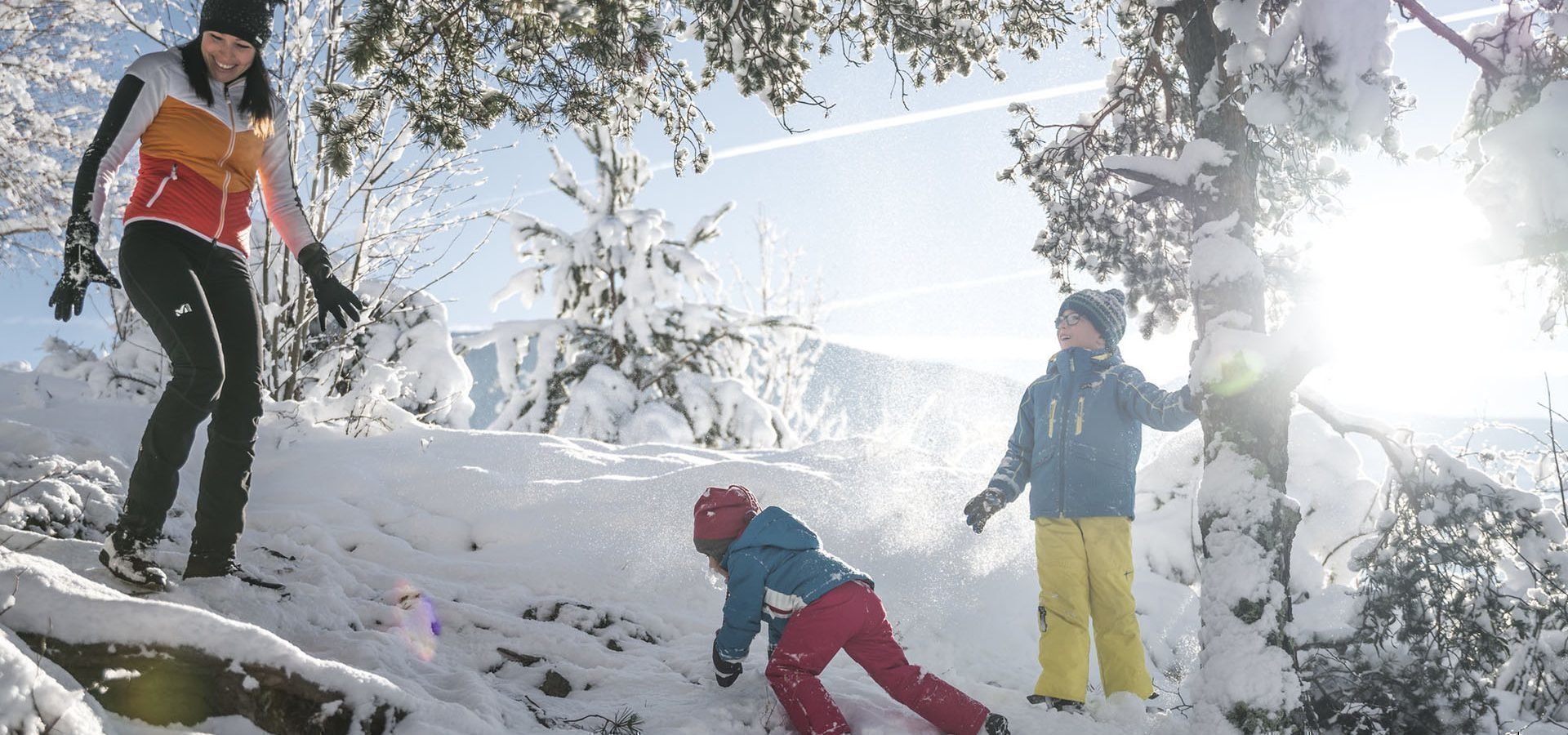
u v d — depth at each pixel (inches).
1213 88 126.1
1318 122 113.0
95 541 150.6
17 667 79.0
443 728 99.7
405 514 198.8
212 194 126.5
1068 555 138.6
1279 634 112.0
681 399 512.7
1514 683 138.3
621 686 134.0
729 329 533.0
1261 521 115.0
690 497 203.8
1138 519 209.2
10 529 127.3
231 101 127.8
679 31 170.1
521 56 155.8
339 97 152.8
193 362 119.7
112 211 338.0
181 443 120.8
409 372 366.6
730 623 125.5
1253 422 117.6
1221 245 120.8
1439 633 132.6
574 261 526.6
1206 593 116.5
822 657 117.3
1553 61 125.6
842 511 202.2
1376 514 189.9
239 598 125.3
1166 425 133.1
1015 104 172.4
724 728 118.4
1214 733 109.3
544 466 227.1
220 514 129.5
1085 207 171.2
